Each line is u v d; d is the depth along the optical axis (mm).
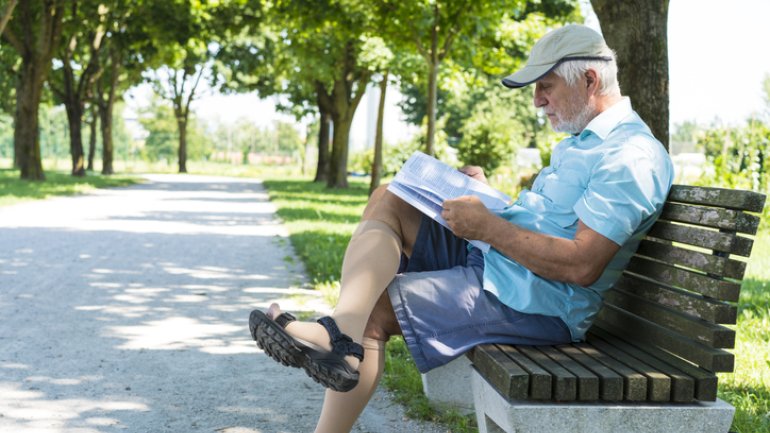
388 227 2818
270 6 18812
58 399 3980
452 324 2719
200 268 8930
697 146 19156
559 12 22453
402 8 15703
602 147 2691
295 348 2477
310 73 27422
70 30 29125
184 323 5934
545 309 2709
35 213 16266
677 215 2625
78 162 37688
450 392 3615
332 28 24500
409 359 4668
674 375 2344
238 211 18750
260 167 79375
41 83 29875
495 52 18578
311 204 20609
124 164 78812
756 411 3711
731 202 2367
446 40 15992
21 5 28641
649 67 5273
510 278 2732
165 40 25203
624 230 2533
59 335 5422
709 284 2404
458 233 2721
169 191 28906
